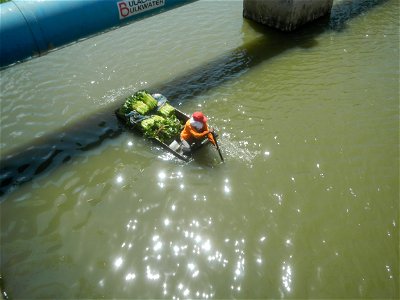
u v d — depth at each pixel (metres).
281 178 8.52
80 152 9.84
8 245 7.58
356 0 17.38
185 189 8.42
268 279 6.61
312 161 8.91
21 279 6.93
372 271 6.63
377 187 8.16
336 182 8.34
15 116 11.38
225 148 9.42
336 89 11.35
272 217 7.68
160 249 7.24
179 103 11.39
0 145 10.36
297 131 9.82
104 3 9.38
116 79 12.84
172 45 14.62
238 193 8.23
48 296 6.62
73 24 9.02
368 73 11.96
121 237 7.53
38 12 8.44
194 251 7.15
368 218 7.54
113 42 15.18
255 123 10.23
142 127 9.85
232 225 7.57
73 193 8.66
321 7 15.45
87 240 7.53
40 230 7.84
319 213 7.70
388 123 9.86
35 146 10.22
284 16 14.66
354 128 9.79
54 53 14.61
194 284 6.61
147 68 13.31
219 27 15.75
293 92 11.41
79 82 12.77
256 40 14.67
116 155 9.61
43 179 9.12
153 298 6.46
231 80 12.31
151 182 8.70
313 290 6.41
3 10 8.16
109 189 8.65
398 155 8.89
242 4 17.75
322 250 7.02
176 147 9.40
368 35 14.29
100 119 11.01
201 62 13.45
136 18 10.44
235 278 6.65
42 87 12.61
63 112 11.42
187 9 17.52
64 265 7.10
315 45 13.98
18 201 8.59
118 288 6.65
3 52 8.19
